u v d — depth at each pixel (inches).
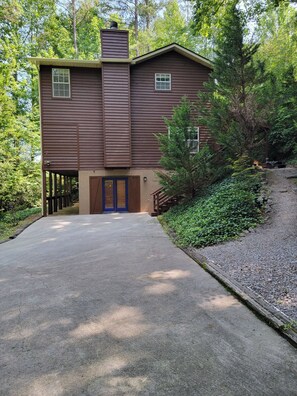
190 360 87.0
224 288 143.3
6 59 557.9
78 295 142.9
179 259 198.8
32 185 609.3
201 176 360.8
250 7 344.2
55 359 89.9
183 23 808.9
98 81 516.7
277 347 92.1
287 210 258.8
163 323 110.7
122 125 506.9
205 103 453.1
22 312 125.6
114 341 99.3
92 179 514.9
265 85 360.2
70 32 842.8
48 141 502.3
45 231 341.1
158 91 526.0
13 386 77.9
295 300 120.8
